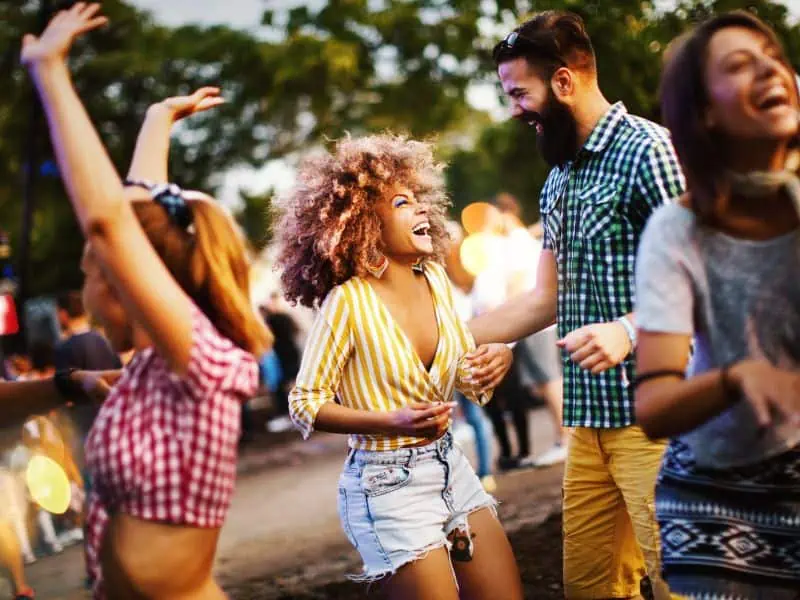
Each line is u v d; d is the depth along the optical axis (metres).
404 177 3.20
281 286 3.32
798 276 2.10
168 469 2.28
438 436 2.97
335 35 12.23
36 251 15.64
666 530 2.30
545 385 8.00
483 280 7.54
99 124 14.07
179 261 2.40
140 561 2.29
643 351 2.15
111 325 2.42
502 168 15.52
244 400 2.43
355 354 3.11
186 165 15.08
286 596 5.10
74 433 5.29
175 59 13.24
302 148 14.55
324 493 8.52
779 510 2.18
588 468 3.34
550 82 3.24
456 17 11.12
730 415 2.14
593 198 3.18
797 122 2.11
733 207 2.11
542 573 4.71
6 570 4.95
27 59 2.23
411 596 3.04
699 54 2.12
